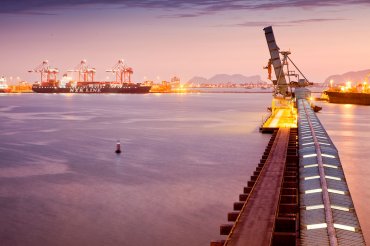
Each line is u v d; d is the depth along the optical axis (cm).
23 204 3672
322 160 2788
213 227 3109
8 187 4266
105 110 17250
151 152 6438
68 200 3797
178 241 2864
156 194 3978
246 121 11762
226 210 3488
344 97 19762
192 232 3017
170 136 8419
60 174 4869
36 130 9625
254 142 7219
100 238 2906
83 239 2892
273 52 9875
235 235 1750
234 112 15700
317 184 2262
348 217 1781
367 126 9756
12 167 5294
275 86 9594
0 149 6769
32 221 3241
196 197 3872
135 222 3212
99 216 3350
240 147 6769
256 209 2102
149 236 2944
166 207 3575
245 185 4316
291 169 3394
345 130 9000
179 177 4691
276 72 10000
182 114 14775
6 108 18450
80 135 8669
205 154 6191
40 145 7225
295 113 9181
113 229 3069
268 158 3703
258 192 2447
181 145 7138
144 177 4712
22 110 17100
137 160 5762
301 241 1569
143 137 8294
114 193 4022
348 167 5188
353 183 4397
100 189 4175
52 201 3762
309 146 3300
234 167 5244
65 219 3291
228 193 4006
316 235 1606
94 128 10094
